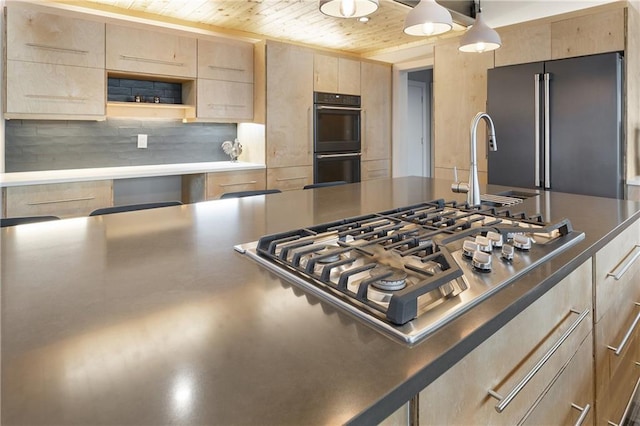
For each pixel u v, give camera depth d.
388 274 0.82
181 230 1.38
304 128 4.49
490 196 2.02
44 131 3.49
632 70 3.24
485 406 0.75
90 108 3.36
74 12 3.23
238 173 4.06
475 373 0.72
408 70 5.32
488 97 3.72
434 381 0.62
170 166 4.05
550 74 3.36
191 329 0.67
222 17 4.04
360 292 0.76
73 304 0.77
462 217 1.47
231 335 0.65
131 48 3.52
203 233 1.34
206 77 3.97
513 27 3.63
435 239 1.20
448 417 0.66
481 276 0.90
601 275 1.30
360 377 0.54
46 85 3.15
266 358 0.58
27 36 3.06
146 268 0.98
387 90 5.34
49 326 0.68
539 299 0.92
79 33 3.27
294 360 0.58
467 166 4.06
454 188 1.94
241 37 4.59
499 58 3.75
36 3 3.14
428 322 0.69
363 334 0.66
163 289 0.85
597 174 3.17
